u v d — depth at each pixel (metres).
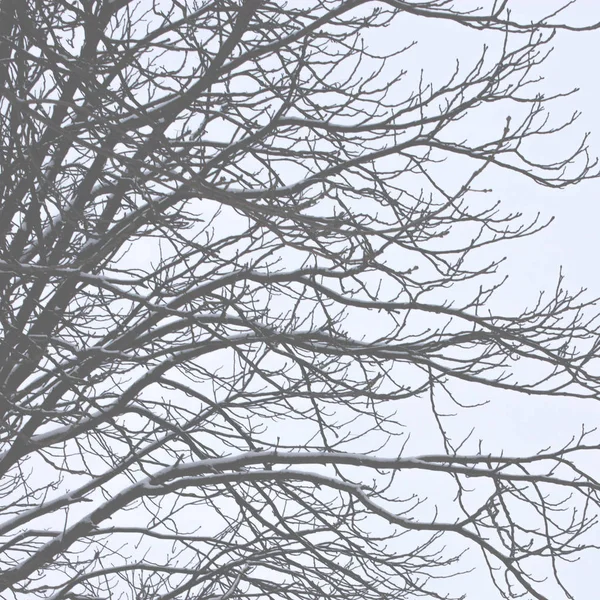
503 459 7.34
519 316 7.35
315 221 5.10
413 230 6.06
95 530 8.16
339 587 8.12
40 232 6.35
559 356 7.22
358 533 8.10
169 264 6.97
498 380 7.36
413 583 7.98
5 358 7.12
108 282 6.82
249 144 6.74
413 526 7.27
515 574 7.04
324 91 7.08
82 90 5.48
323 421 7.61
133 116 6.86
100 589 9.16
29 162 6.02
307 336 7.63
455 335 7.42
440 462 7.44
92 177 7.02
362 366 7.61
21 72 5.88
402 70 7.13
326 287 7.38
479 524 7.29
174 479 8.12
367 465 7.50
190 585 8.33
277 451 7.70
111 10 6.29
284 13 6.51
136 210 7.06
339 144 7.13
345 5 6.30
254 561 8.34
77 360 7.36
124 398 7.82
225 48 5.91
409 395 7.51
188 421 8.39
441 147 6.99
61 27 6.25
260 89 6.45
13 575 7.60
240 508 7.81
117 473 7.83
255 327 7.18
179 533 8.71
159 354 7.27
